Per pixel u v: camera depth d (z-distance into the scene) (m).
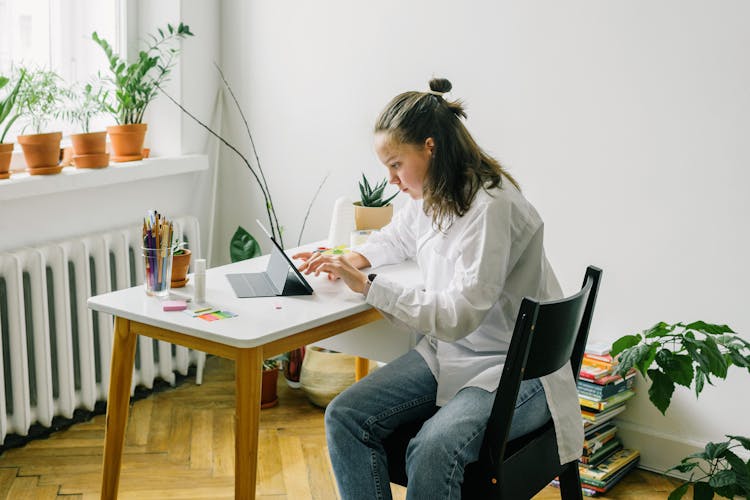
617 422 2.92
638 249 2.79
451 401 1.95
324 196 3.45
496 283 1.93
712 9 2.57
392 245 2.48
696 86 2.62
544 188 2.94
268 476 2.68
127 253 3.05
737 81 2.56
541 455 1.97
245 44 3.50
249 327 1.91
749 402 2.69
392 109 2.04
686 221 2.70
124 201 3.19
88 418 3.04
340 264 2.11
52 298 2.92
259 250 3.35
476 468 1.84
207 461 2.76
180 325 1.92
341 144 3.36
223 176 3.66
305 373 3.19
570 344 1.88
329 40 3.30
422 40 3.09
